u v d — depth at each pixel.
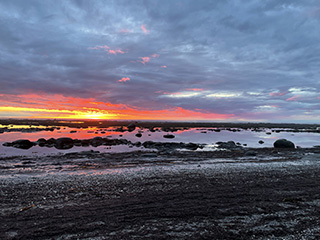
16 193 12.37
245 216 9.54
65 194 12.30
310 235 7.87
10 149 33.19
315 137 69.94
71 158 25.56
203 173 17.95
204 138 59.53
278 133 87.31
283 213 9.87
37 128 83.31
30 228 8.22
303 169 20.05
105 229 8.21
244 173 18.09
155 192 12.80
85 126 100.88
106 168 20.02
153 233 7.96
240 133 82.56
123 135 61.22
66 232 7.95
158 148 37.28
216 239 7.62
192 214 9.67
